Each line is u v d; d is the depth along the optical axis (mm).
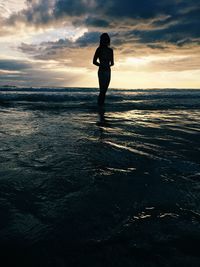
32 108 6809
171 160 2271
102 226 1206
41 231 1157
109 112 6242
